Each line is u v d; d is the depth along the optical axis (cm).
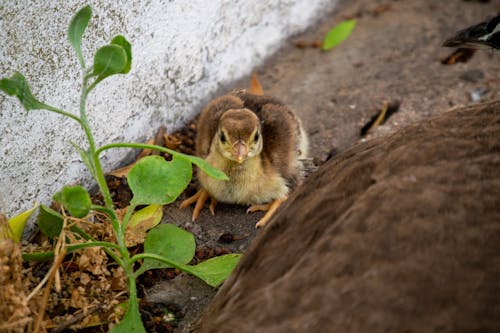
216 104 644
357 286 319
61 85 539
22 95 439
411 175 371
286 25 773
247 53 734
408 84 727
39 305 469
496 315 300
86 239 514
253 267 387
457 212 341
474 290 308
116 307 485
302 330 313
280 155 625
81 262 496
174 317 502
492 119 419
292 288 335
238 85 732
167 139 653
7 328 433
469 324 297
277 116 640
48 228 509
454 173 367
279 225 400
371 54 770
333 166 434
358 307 311
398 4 845
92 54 555
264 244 397
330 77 741
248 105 657
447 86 721
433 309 303
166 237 530
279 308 330
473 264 318
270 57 766
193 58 663
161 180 507
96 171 479
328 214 377
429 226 336
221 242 571
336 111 701
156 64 621
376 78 737
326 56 770
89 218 554
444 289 310
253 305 345
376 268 325
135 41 591
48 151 542
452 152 388
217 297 420
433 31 796
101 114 582
